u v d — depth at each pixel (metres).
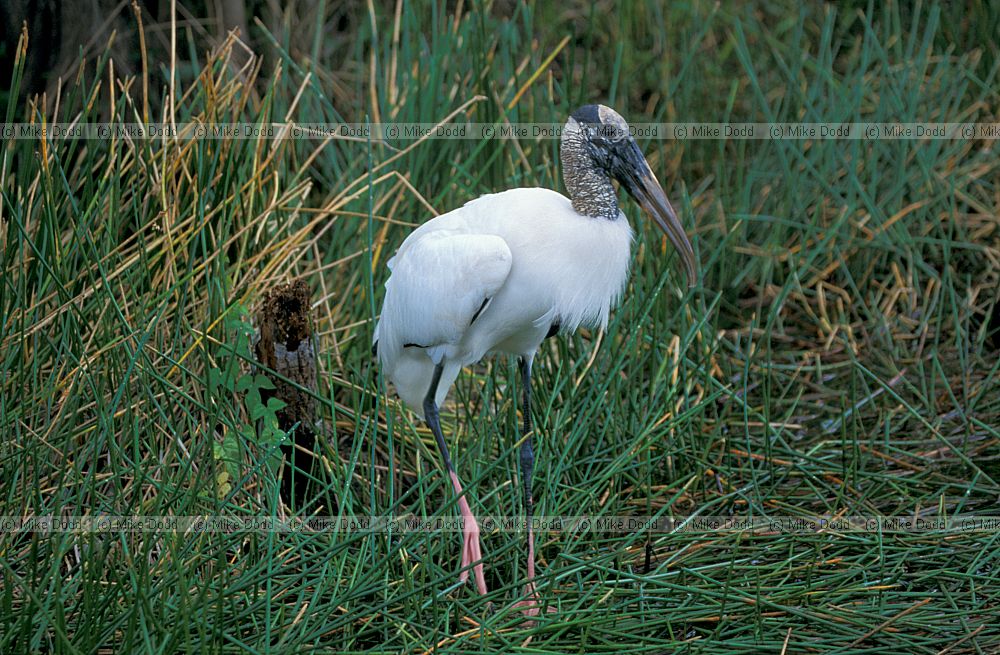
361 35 11.53
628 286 9.37
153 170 8.64
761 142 12.55
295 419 7.64
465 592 6.96
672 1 14.38
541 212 6.93
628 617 6.35
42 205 7.92
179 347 7.76
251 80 9.08
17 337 7.32
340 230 9.94
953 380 9.75
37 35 10.05
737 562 7.11
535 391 8.73
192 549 6.55
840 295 11.27
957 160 12.01
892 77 12.48
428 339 7.09
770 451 8.23
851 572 6.79
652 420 8.15
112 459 6.58
